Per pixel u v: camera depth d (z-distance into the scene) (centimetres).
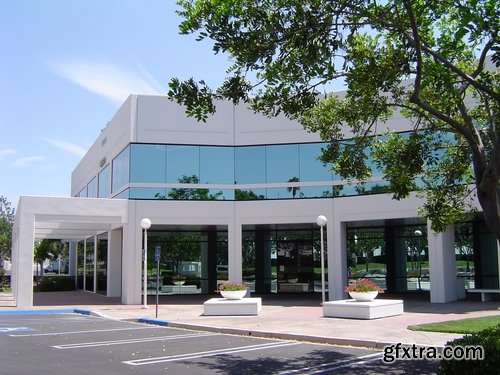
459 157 1169
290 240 2911
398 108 2150
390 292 2711
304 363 1035
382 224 2645
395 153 1161
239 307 1850
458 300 2197
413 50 902
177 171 2486
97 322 1780
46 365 1009
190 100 873
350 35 830
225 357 1102
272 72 852
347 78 913
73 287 3653
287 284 2891
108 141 2942
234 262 2480
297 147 2492
